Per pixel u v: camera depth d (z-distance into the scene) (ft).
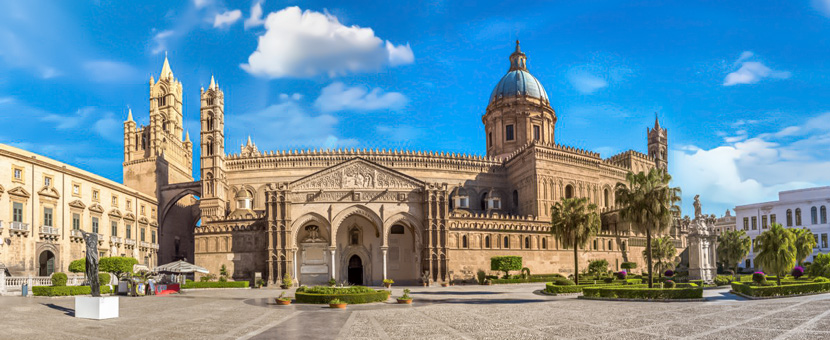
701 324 106.52
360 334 96.22
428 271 272.10
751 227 447.42
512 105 413.39
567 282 208.85
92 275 128.16
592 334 94.94
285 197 276.21
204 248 289.33
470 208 368.68
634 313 126.41
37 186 233.14
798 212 417.90
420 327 104.78
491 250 299.58
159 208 365.61
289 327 105.50
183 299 179.32
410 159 363.35
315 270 282.36
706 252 233.76
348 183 280.10
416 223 280.51
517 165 371.56
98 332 97.86
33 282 185.88
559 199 352.49
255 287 263.70
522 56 438.40
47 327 103.24
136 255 313.94
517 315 124.26
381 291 169.37
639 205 181.57
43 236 233.55
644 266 351.87
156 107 456.86
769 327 101.50
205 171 330.34
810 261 403.95
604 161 383.24
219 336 94.22
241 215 314.14
